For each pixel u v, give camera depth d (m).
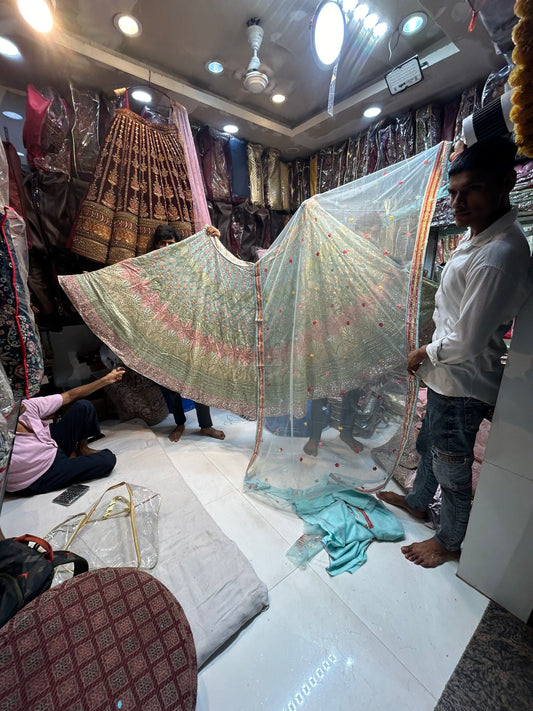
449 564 1.21
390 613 1.05
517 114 0.65
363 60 1.91
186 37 1.74
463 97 2.04
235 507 1.53
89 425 1.84
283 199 3.11
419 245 1.11
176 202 2.07
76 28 1.66
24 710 0.55
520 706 0.81
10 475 1.45
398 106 2.25
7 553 0.81
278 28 1.68
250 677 0.89
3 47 1.69
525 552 0.95
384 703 0.83
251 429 2.35
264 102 2.35
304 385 1.47
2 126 2.10
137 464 1.81
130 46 1.80
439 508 1.38
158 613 0.71
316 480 1.53
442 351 0.94
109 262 1.89
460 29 1.53
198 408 2.18
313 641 0.97
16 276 0.99
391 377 1.26
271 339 1.60
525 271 0.82
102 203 1.82
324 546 1.29
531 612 0.98
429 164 1.12
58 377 2.43
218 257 1.82
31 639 0.62
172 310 1.82
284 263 1.50
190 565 1.18
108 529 1.33
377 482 1.41
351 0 1.46
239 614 1.01
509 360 0.89
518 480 0.92
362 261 1.25
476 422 1.03
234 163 2.67
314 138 2.74
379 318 1.24
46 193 1.92
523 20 0.57
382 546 1.30
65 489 1.59
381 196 1.20
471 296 0.86
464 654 0.93
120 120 1.85
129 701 0.60
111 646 0.65
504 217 0.86
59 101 1.94
